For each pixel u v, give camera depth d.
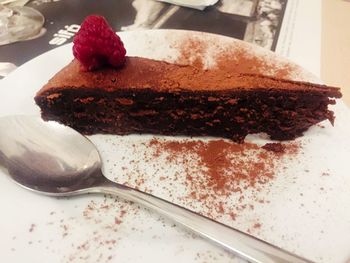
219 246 0.09
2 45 0.15
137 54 0.14
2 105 0.12
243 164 0.11
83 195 0.10
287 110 0.12
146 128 0.12
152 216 0.09
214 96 0.12
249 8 0.17
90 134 0.12
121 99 0.12
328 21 0.17
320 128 0.12
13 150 0.11
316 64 0.14
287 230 0.09
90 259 0.09
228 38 0.15
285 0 0.18
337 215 0.09
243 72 0.13
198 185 0.10
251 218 0.09
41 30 0.16
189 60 0.14
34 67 0.13
